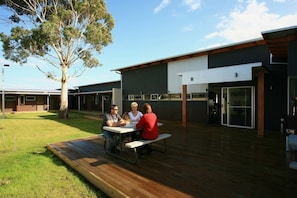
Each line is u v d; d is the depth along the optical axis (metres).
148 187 2.91
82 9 14.27
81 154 4.74
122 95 16.28
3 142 6.91
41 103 26.09
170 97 12.16
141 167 3.76
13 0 13.98
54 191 3.22
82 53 15.64
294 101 7.06
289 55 4.40
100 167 3.80
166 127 8.80
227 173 3.42
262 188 2.85
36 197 3.04
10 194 3.13
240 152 4.71
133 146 3.90
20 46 13.17
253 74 6.85
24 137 7.86
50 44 13.61
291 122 5.05
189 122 10.68
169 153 4.67
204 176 3.30
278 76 7.66
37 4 14.42
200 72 8.20
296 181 3.07
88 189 3.27
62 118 15.25
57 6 14.78
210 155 4.49
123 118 5.22
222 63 9.42
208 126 9.08
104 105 21.52
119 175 3.38
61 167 4.30
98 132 8.68
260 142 5.75
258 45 8.12
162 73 12.73
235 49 8.88
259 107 6.70
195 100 10.71
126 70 15.81
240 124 8.80
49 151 5.60
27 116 17.66
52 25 12.63
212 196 2.63
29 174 3.90
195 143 5.67
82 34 14.96
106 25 15.73
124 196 2.66
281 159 4.16
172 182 3.08
